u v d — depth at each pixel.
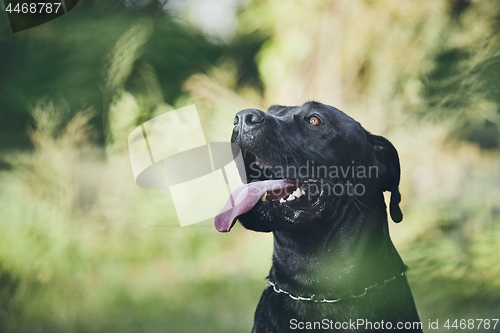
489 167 9.79
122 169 9.35
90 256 8.14
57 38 10.74
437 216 8.89
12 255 7.44
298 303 4.59
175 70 11.29
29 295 7.32
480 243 7.82
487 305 6.88
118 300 7.53
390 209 4.98
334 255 4.59
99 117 10.27
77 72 10.46
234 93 11.63
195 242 9.12
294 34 11.69
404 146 10.22
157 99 10.48
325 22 11.31
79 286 7.64
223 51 12.57
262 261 9.09
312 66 11.44
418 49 10.52
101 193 8.99
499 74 9.61
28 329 6.93
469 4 10.33
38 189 7.90
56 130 8.45
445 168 9.89
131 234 8.83
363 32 10.89
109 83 10.12
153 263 8.58
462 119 9.95
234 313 7.29
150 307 7.40
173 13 11.95
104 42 10.63
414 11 10.65
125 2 11.20
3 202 7.75
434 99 10.21
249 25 12.67
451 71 10.16
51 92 10.41
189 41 11.78
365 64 10.88
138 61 10.74
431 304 7.03
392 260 4.73
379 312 4.48
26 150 8.53
